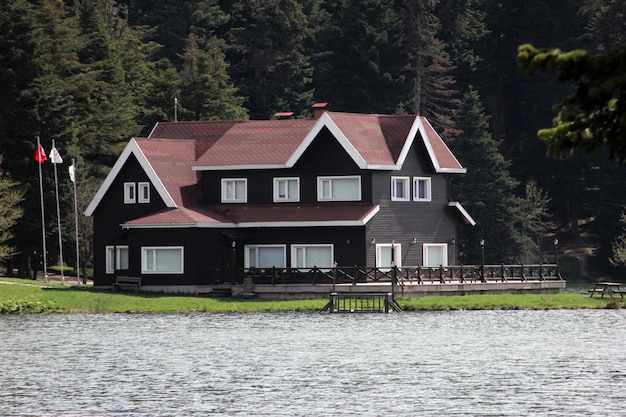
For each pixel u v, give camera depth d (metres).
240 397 157.00
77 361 192.62
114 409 149.12
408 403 151.12
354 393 159.12
